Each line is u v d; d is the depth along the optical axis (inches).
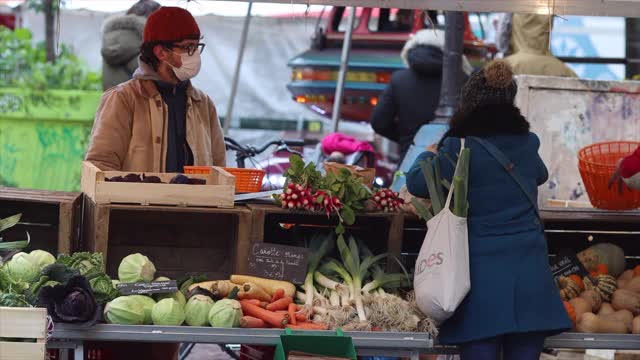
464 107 259.6
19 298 237.8
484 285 248.5
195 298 252.8
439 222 250.5
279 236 301.9
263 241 289.1
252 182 307.3
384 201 284.2
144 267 263.6
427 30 468.4
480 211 253.8
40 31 781.9
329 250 285.0
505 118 257.0
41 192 295.0
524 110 396.8
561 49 735.1
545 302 250.5
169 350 286.7
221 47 737.0
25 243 265.1
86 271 253.8
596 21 734.5
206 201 275.3
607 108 400.2
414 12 610.5
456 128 259.1
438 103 461.1
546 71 460.8
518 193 254.8
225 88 735.1
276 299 266.4
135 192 272.2
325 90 596.7
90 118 562.3
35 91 566.3
